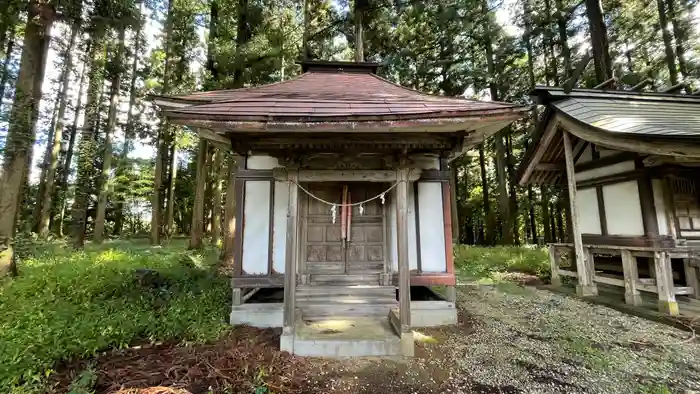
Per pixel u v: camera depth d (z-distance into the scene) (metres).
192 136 14.12
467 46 15.09
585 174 7.56
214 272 8.41
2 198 6.67
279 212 5.39
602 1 12.39
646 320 5.41
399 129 3.88
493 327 5.08
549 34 12.09
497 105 4.40
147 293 5.96
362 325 4.71
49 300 5.12
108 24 8.19
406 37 13.64
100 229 14.66
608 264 8.05
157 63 16.78
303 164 4.35
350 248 5.51
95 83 15.24
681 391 3.17
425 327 5.11
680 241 5.78
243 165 5.46
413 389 3.24
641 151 5.23
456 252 13.22
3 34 10.70
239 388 3.12
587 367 3.70
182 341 4.18
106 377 3.21
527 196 19.38
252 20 11.12
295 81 6.98
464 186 25.33
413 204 5.46
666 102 7.47
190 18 14.27
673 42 12.53
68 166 18.84
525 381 3.38
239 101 4.60
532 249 12.84
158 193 16.84
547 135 7.45
